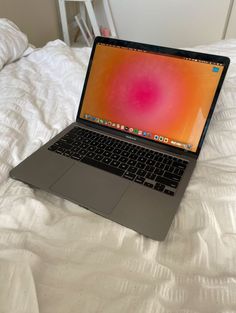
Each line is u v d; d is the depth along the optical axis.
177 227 0.44
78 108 0.71
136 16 2.22
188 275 0.37
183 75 0.58
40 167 0.54
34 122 0.68
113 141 0.62
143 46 0.61
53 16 1.98
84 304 0.32
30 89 0.83
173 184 0.50
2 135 0.61
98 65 0.66
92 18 1.95
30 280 0.33
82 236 0.41
